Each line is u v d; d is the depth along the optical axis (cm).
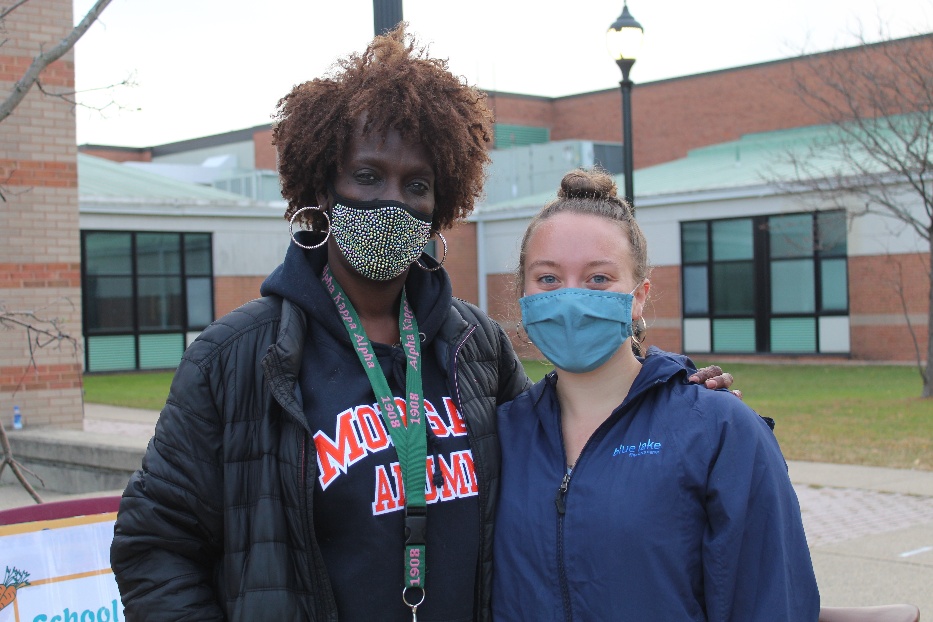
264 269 2773
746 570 232
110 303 2583
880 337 2370
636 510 235
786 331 2525
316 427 236
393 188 247
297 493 229
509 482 257
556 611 239
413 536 233
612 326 255
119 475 809
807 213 2464
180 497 231
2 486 893
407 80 247
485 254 2984
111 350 2586
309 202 271
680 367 253
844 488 913
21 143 1062
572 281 260
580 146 3412
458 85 262
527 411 269
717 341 2641
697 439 238
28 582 336
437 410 254
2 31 845
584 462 248
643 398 254
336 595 232
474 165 272
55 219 1084
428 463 244
